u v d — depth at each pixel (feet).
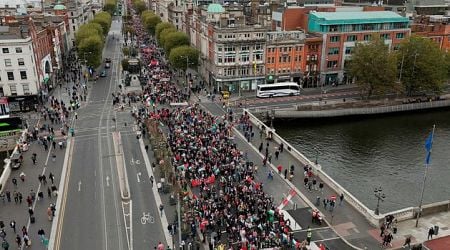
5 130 300.20
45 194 223.71
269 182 239.50
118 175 245.04
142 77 456.45
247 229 185.47
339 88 448.65
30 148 284.00
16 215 204.44
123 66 481.87
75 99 372.79
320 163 295.89
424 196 253.24
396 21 462.60
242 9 533.96
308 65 446.19
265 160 259.60
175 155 254.27
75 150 280.10
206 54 462.60
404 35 472.03
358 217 206.39
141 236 188.55
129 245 182.19
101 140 296.51
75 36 607.78
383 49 399.24
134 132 311.68
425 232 194.80
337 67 457.68
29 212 200.03
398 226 199.72
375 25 457.27
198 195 217.77
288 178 243.19
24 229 180.86
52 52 460.14
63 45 545.44
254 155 275.18
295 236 189.88
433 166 293.84
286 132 357.00
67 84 446.60
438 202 226.17
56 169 252.62
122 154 273.54
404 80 412.57
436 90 423.64
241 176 234.99
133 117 342.23
